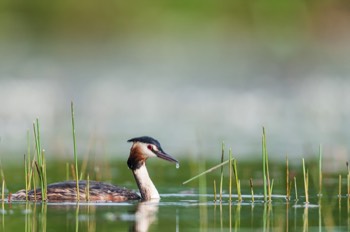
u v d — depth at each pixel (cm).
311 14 5709
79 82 4506
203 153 2789
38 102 4050
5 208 1758
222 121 3712
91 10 5803
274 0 5725
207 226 1573
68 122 3631
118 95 4303
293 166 2489
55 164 2530
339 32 5591
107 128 3434
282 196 1972
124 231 1520
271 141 3089
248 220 1638
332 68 4834
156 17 5809
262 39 5525
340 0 5709
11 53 5112
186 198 1945
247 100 4203
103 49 5397
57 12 5791
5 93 4153
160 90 4412
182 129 3434
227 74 4734
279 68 4850
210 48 5394
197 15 5791
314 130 3391
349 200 1903
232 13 5772
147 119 3762
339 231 1537
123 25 5788
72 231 1515
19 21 5738
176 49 5384
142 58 5203
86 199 1873
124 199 1914
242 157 2695
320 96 4247
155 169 2502
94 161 2483
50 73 4681
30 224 1575
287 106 4069
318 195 1980
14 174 2331
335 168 2436
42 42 5484
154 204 1841
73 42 5534
